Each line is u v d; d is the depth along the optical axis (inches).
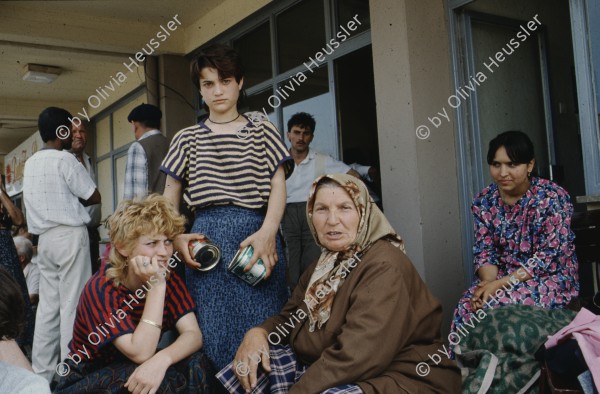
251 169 88.0
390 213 129.4
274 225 86.7
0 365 50.0
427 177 125.1
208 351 83.4
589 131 105.1
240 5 198.8
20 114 322.3
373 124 176.2
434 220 125.3
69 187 135.6
